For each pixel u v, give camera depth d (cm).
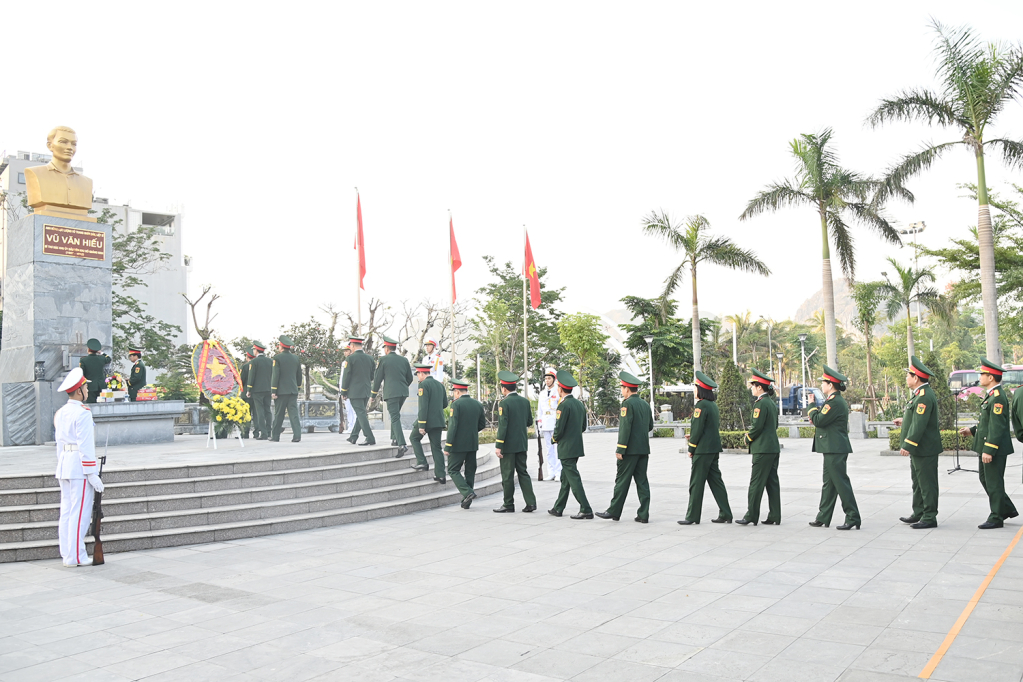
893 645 477
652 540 860
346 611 597
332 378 3703
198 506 954
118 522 880
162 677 461
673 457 2025
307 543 890
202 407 2422
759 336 7200
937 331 5712
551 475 1524
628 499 1227
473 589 656
